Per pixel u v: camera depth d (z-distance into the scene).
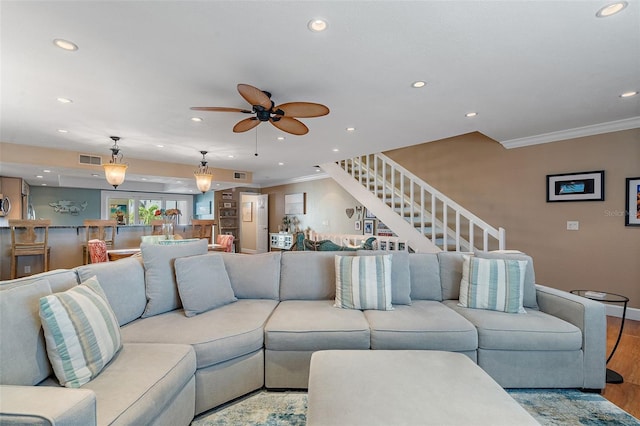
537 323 2.13
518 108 3.12
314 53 2.08
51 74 2.36
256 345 2.03
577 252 3.93
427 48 2.02
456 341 2.04
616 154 3.65
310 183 8.43
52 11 1.63
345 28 1.80
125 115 3.30
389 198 5.94
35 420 0.89
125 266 2.14
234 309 2.33
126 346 1.69
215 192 9.79
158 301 2.23
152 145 4.69
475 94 2.77
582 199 3.87
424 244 4.93
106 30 1.81
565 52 2.06
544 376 2.08
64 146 4.77
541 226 4.22
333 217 7.79
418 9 1.63
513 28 1.80
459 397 1.27
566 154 4.01
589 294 2.44
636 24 1.75
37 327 1.35
